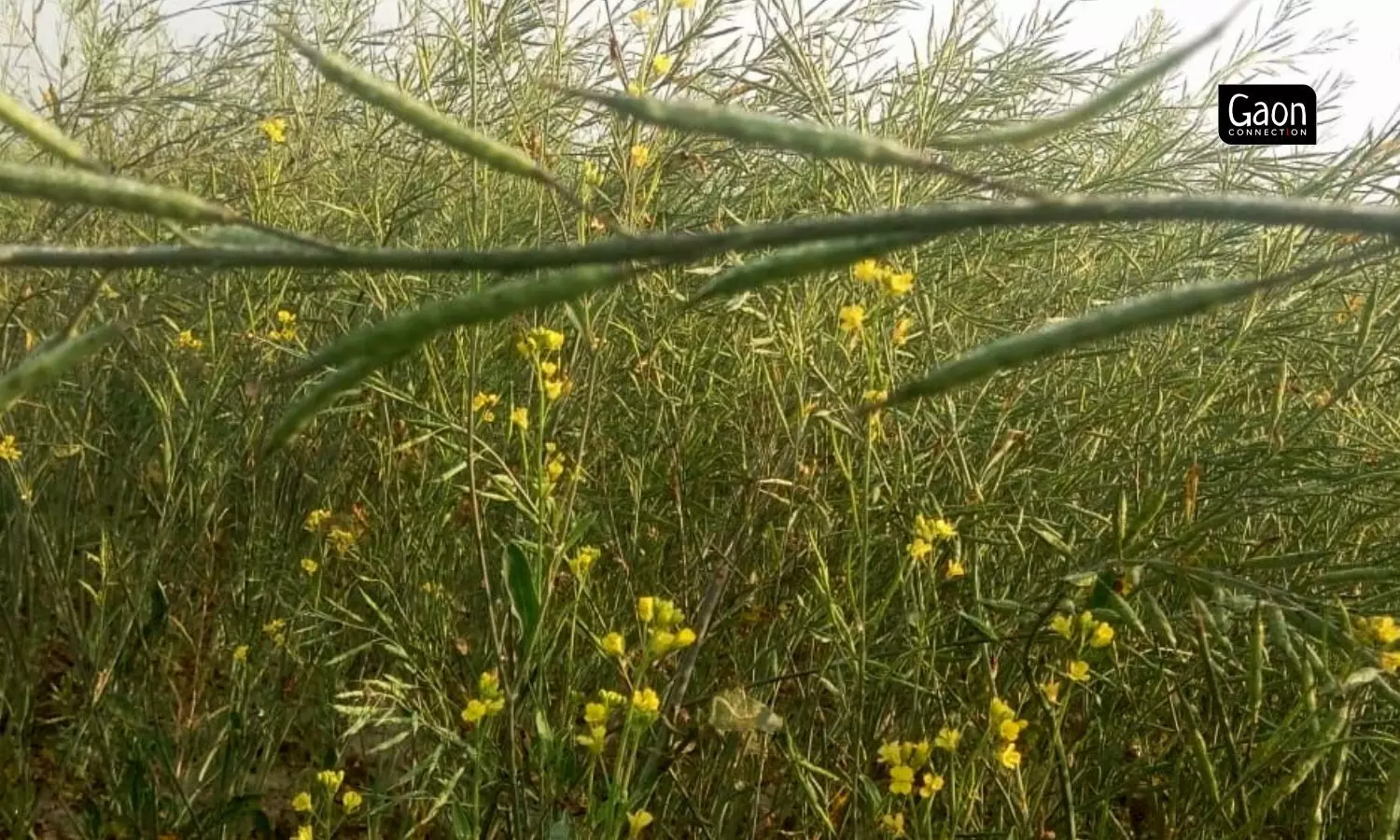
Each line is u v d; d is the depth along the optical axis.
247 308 2.36
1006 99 2.89
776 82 2.75
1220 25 0.49
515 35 2.58
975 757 1.50
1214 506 2.06
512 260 0.49
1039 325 2.20
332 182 2.82
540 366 1.69
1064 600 1.51
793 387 2.22
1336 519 2.21
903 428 2.12
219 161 3.08
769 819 2.10
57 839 2.28
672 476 2.21
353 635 2.46
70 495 2.54
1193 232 2.49
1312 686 1.32
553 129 2.81
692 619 2.10
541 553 1.66
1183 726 2.00
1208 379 2.12
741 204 2.73
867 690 2.04
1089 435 2.30
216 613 2.47
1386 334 1.92
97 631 2.24
